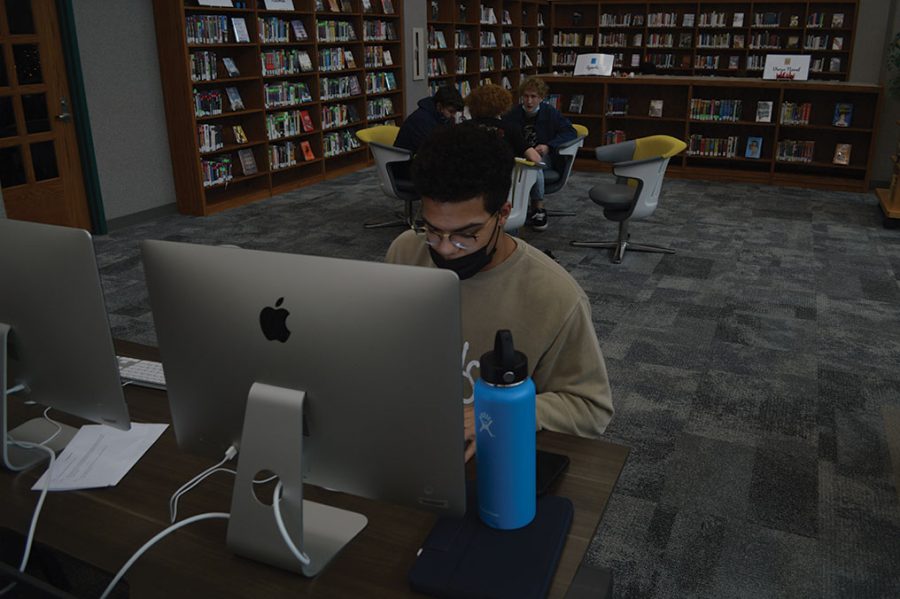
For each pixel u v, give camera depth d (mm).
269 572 1021
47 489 1190
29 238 1165
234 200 6613
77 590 1732
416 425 940
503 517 1026
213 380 1063
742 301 4125
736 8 11000
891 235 5570
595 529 1077
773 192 7199
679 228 5777
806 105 7336
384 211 6352
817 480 2398
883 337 3607
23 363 1275
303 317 956
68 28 5238
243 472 1020
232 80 6449
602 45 12188
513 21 11617
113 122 5738
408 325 896
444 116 5223
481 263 1276
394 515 1137
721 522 2184
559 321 1334
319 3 7520
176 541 1088
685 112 7957
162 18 5883
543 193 5559
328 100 7785
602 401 1357
